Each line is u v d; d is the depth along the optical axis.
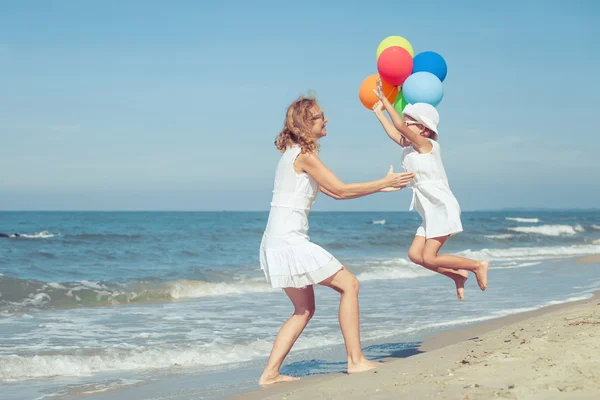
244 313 8.68
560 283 11.95
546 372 3.22
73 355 5.75
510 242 28.64
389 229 36.16
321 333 6.88
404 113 4.90
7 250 18.58
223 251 20.38
